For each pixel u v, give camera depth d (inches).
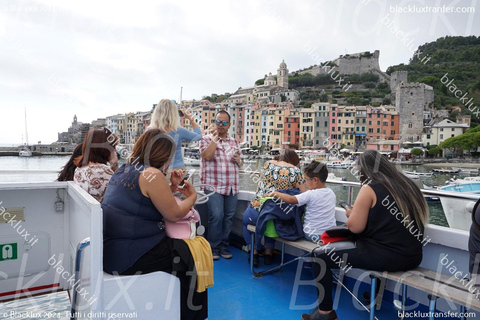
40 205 87.4
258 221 109.3
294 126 3166.8
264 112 3272.6
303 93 4163.4
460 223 248.8
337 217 119.7
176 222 77.3
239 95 4522.6
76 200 72.2
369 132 2878.9
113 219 67.6
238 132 3523.6
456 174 1817.2
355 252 80.7
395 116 2854.3
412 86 2839.6
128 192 68.1
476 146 2413.9
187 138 118.6
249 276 118.8
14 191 83.7
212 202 132.0
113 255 67.0
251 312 93.7
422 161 2469.2
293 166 121.4
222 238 140.5
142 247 67.6
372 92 3730.3
